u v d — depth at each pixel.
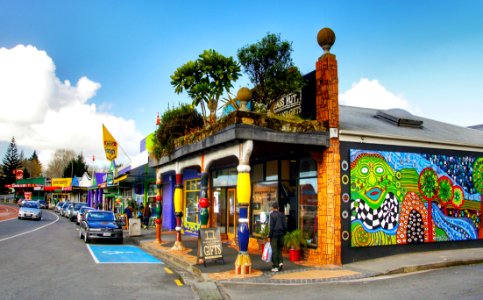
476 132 18.39
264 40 13.30
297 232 12.35
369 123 14.55
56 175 124.50
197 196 21.42
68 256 13.66
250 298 8.09
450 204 13.99
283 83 12.91
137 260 13.36
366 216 12.12
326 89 12.05
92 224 19.08
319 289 8.70
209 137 12.39
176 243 15.36
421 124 15.91
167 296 8.18
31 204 38.56
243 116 10.77
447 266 11.46
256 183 15.62
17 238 19.31
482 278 9.57
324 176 11.83
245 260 10.48
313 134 11.59
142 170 25.92
